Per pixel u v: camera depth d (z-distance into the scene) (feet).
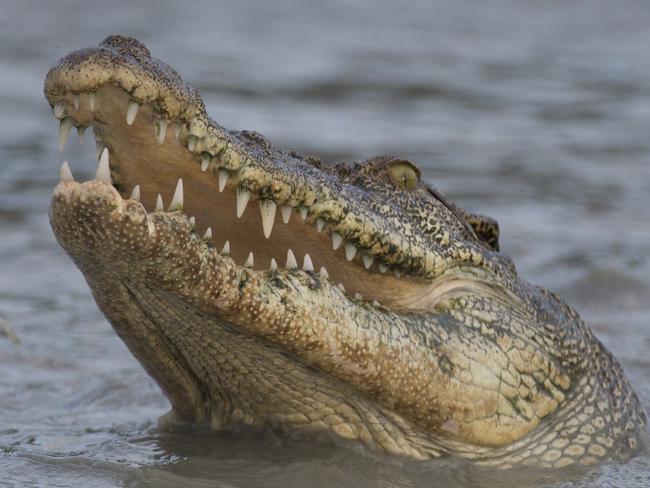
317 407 66.23
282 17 438.40
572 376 73.31
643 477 69.31
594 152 229.04
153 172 57.82
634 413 77.77
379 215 65.82
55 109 53.98
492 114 271.28
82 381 95.86
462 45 386.32
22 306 123.85
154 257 52.37
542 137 244.42
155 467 65.41
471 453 68.08
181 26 392.47
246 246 65.87
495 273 71.36
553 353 71.97
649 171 211.61
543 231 162.91
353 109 269.03
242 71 308.60
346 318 61.26
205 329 60.70
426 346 65.05
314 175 61.93
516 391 69.05
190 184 59.41
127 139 55.77
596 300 126.41
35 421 81.97
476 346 67.46
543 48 384.47
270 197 58.75
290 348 59.67
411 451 67.26
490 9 494.59
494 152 226.58
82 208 50.01
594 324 117.60
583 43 399.03
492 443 68.18
